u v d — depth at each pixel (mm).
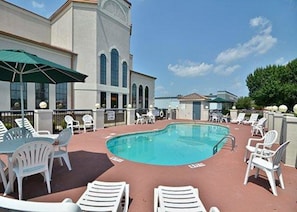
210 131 14227
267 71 30750
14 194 3352
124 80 20969
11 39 11992
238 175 4402
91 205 2387
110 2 18688
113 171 4570
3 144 3904
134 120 16016
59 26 17438
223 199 3289
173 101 30922
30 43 13008
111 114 14062
